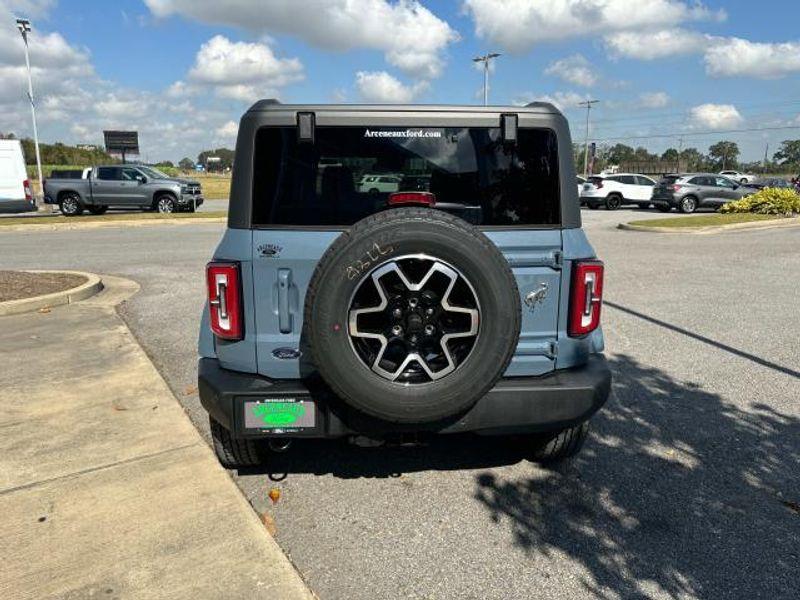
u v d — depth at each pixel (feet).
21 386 16.02
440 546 9.76
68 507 10.47
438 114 10.12
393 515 10.65
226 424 9.93
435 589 8.75
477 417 10.04
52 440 12.97
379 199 10.13
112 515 10.25
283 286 9.86
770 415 14.87
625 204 94.99
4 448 12.60
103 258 39.50
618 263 38.17
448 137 10.18
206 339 10.78
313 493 11.38
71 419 14.02
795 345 20.53
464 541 9.88
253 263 9.81
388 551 9.62
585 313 10.34
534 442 12.20
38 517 10.18
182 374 17.25
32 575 8.79
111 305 25.70
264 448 11.76
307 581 8.91
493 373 9.22
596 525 10.34
